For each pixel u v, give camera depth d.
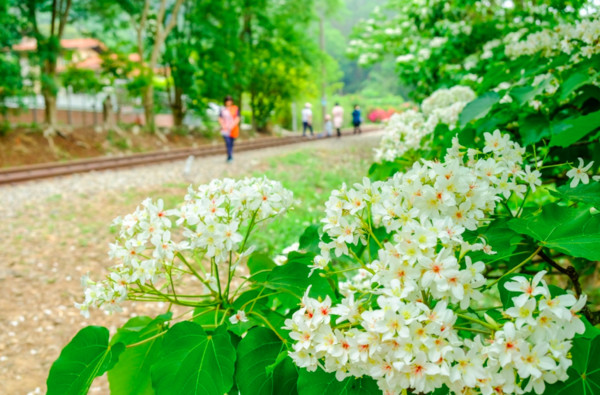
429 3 7.76
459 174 1.01
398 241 0.95
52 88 15.58
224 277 4.77
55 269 5.52
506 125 2.31
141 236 1.22
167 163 13.43
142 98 19.39
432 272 0.86
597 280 2.71
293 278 1.25
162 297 1.27
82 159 14.75
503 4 5.56
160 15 19.00
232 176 10.52
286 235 6.10
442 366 0.80
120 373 1.24
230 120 13.04
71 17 17.62
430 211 1.01
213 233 1.20
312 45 28.19
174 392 1.01
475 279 0.87
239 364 1.07
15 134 14.56
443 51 6.61
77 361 1.11
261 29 26.56
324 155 14.89
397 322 0.83
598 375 0.87
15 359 3.91
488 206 1.14
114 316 4.62
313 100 38.41
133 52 19.09
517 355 0.79
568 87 1.87
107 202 8.28
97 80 17.08
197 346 1.06
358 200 1.08
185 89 21.02
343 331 0.95
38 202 8.41
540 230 1.10
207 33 20.78
